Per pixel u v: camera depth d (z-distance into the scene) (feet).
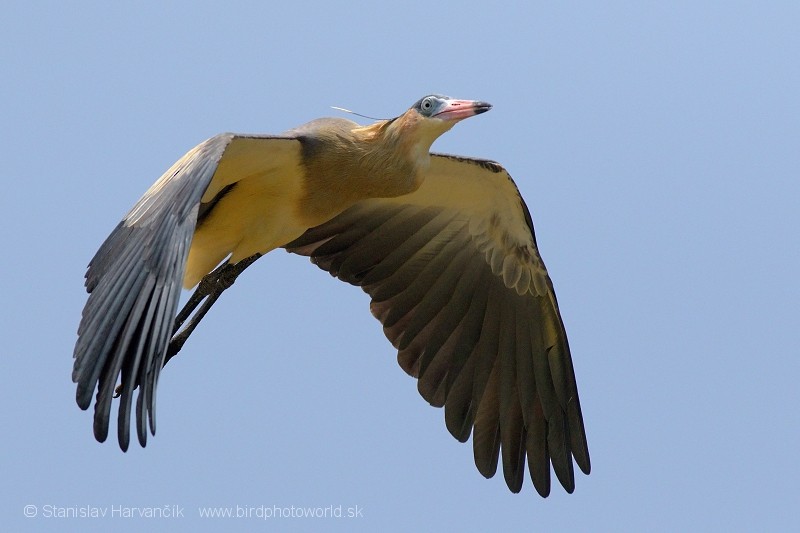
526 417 52.80
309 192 46.06
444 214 51.55
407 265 52.49
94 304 35.94
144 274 35.86
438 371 52.85
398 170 46.42
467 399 52.85
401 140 46.26
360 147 45.98
